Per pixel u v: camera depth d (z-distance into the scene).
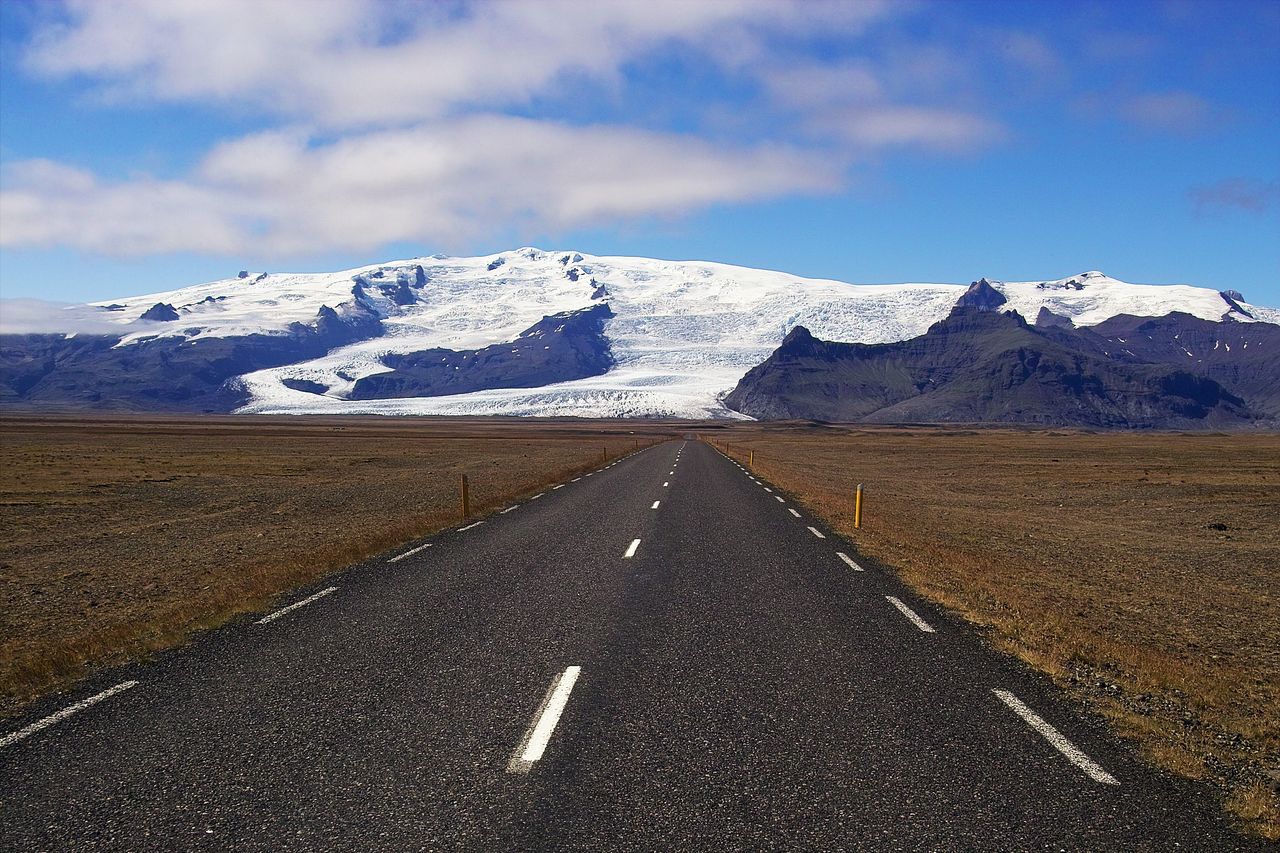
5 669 7.49
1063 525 21.98
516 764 5.11
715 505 22.38
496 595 10.34
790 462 54.47
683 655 7.62
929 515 22.20
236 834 4.24
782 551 14.19
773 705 6.23
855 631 8.59
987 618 9.22
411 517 20.08
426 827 4.31
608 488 28.28
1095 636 8.59
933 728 5.79
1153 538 19.75
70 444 72.88
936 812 4.52
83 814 4.47
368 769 5.04
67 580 12.29
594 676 6.95
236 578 12.01
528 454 63.06
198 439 89.62
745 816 4.45
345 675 6.95
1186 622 10.27
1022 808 4.59
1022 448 90.69
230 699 6.34
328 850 4.08
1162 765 5.23
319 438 100.38
